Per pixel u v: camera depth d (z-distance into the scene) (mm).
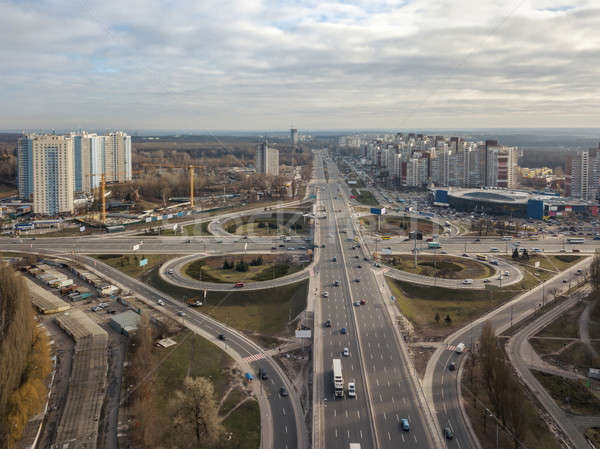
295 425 142375
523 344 196500
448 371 173000
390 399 152250
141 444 135000
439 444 132500
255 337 199625
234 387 162625
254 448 132625
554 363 182125
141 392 157125
